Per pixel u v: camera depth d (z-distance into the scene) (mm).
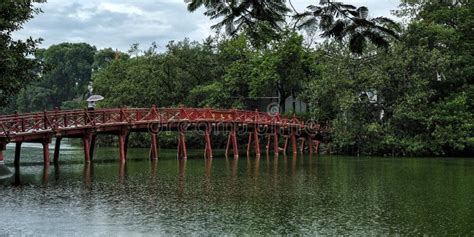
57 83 119062
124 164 35938
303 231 16062
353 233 15859
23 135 30031
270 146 59969
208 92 61094
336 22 6551
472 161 42062
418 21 49656
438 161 42094
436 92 50344
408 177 29875
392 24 6480
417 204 20672
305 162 40438
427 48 49250
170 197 21844
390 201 21297
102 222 17000
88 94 88812
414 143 47594
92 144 38188
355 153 50938
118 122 35344
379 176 30344
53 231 15797
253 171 32625
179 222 17141
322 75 52344
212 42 66500
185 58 64438
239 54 61656
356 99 48375
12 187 24125
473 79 52469
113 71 74688
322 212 18953
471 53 51812
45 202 20328
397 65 47531
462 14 51406
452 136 46781
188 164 37000
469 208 19766
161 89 64250
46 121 31484
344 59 49438
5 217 17609
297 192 23547
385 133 48938
